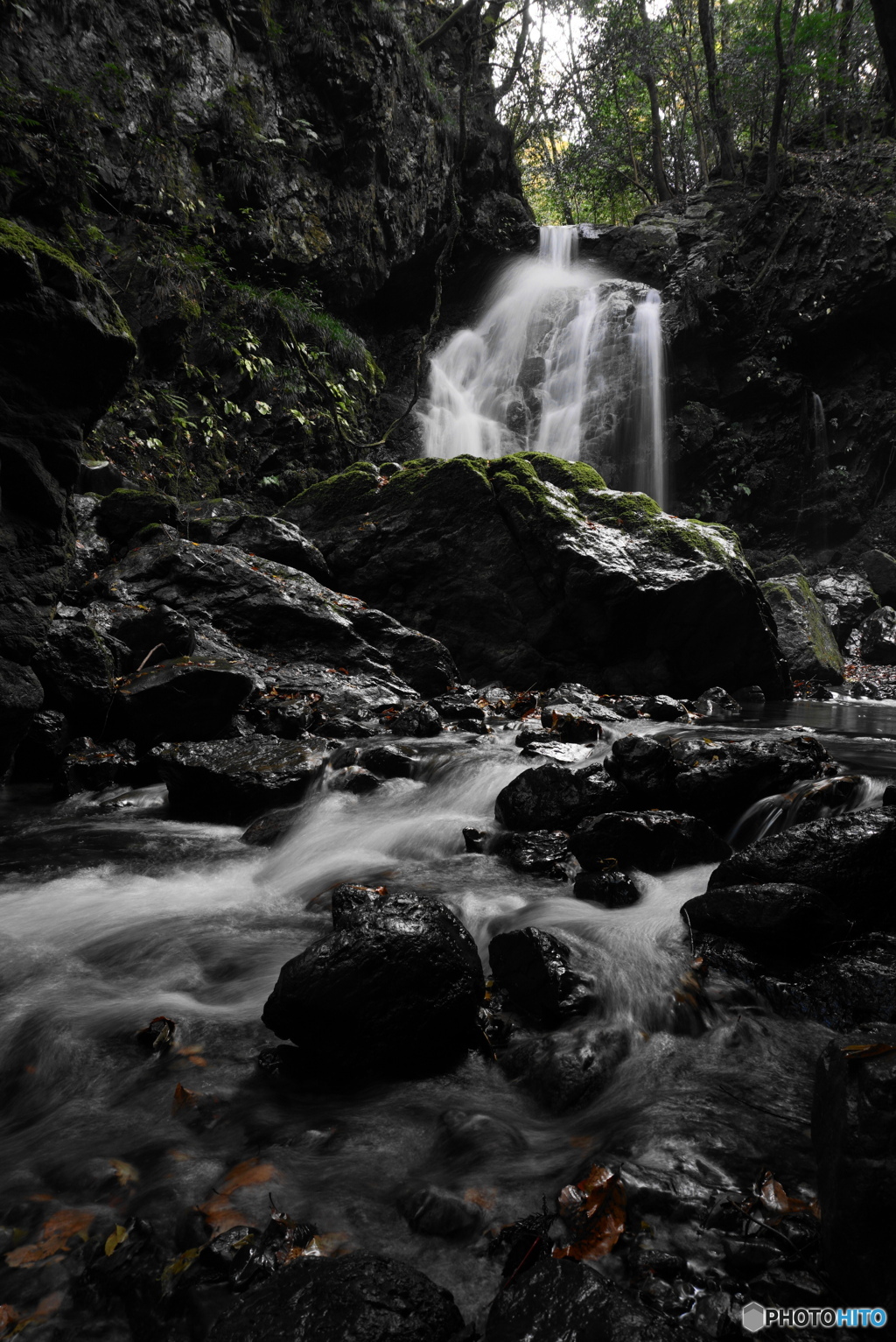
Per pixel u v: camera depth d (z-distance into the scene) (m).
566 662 9.84
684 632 9.71
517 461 10.25
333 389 14.07
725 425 18.50
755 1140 2.23
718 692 9.60
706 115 24.00
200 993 3.22
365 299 16.14
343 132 15.10
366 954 2.66
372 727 7.14
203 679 6.60
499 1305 1.67
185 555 8.55
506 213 19.38
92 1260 1.93
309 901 4.21
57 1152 2.33
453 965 2.74
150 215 11.95
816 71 18.83
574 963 3.10
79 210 10.71
